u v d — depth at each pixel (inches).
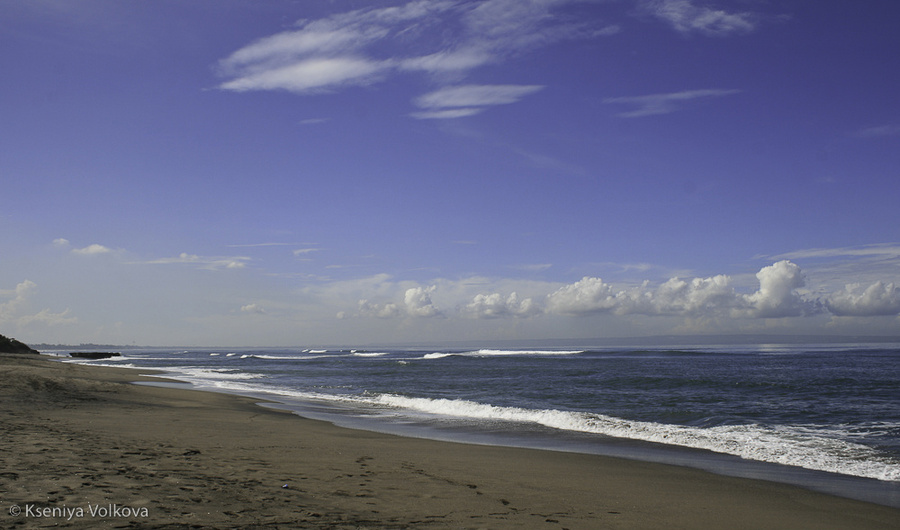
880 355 3442.4
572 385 1296.8
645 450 526.0
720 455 505.0
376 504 275.3
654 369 2014.0
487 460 447.5
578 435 609.3
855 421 721.0
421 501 290.5
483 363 2689.5
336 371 2043.6
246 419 660.7
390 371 2032.5
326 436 546.6
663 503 327.6
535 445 546.6
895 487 391.2
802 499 352.8
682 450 527.5
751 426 680.4
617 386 1259.2
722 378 1432.1
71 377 1094.4
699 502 335.0
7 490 240.7
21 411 590.2
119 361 3442.4
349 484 320.8
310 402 927.7
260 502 258.7
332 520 237.0
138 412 662.5
